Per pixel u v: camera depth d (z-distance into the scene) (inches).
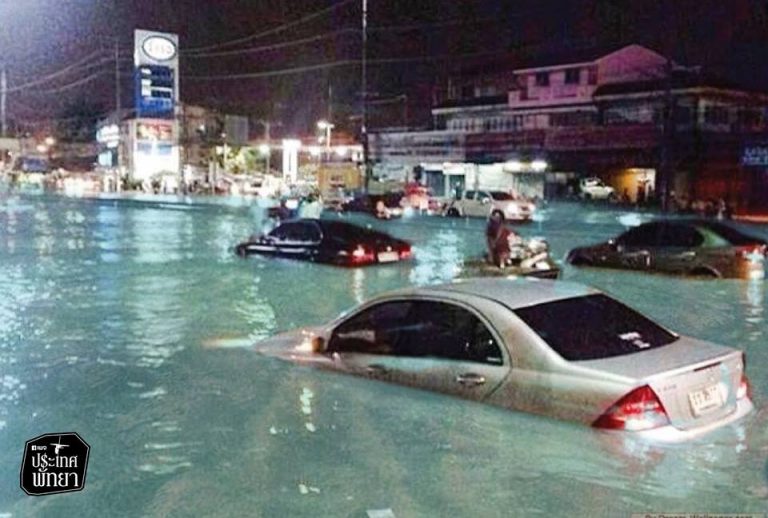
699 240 636.1
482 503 194.4
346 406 262.4
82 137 3676.2
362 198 1528.1
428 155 2052.2
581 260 706.2
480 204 1451.8
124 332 423.5
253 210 1622.8
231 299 541.3
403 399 261.0
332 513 190.7
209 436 245.4
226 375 312.8
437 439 233.0
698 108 1670.8
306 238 748.0
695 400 221.1
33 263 750.5
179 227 1206.3
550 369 229.6
